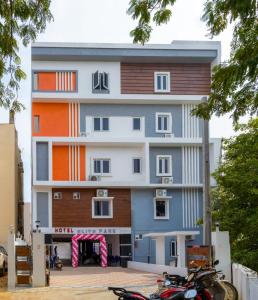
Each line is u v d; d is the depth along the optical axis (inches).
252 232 847.7
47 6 412.8
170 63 1600.6
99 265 1542.8
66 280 951.0
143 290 755.4
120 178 1590.8
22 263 795.4
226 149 941.2
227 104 430.0
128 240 1571.1
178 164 1605.6
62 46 1535.4
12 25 419.2
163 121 1614.2
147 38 393.4
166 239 1573.6
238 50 379.6
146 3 378.3
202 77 1599.4
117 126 1594.5
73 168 1569.9
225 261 705.0
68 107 1579.7
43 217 1536.7
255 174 884.0
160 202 1595.7
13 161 1535.4
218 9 382.3
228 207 901.8
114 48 1546.5
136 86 1583.4
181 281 504.7
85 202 1561.3
